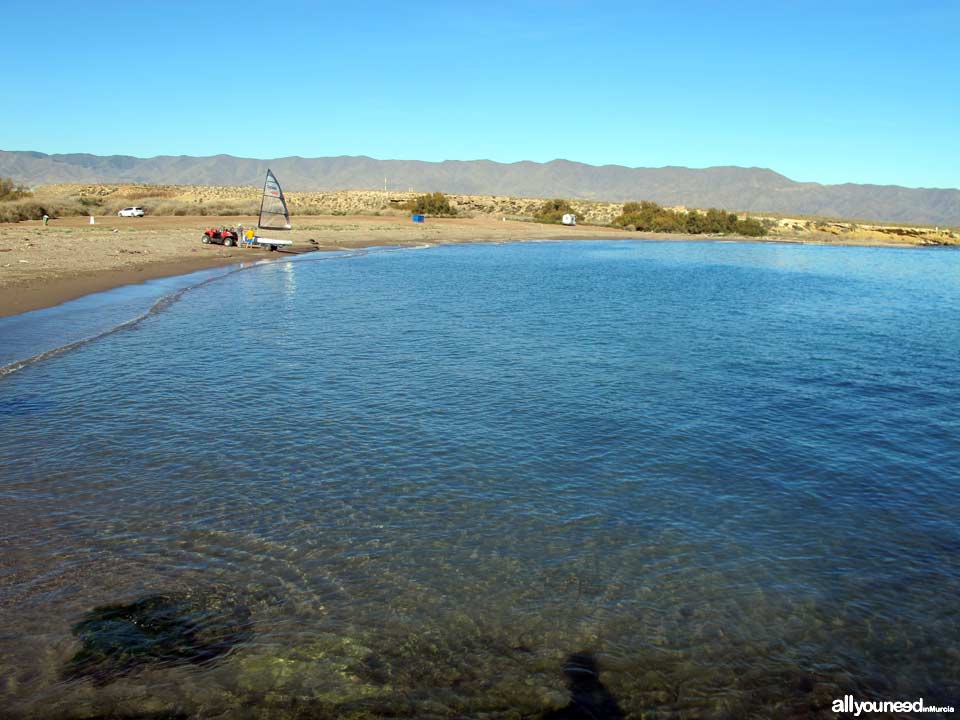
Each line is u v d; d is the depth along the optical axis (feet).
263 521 29.09
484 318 81.20
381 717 18.37
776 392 50.93
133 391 47.21
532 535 28.55
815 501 32.65
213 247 157.28
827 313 94.58
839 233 375.86
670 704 19.31
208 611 22.77
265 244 165.48
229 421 41.57
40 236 156.66
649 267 167.94
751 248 276.82
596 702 19.26
